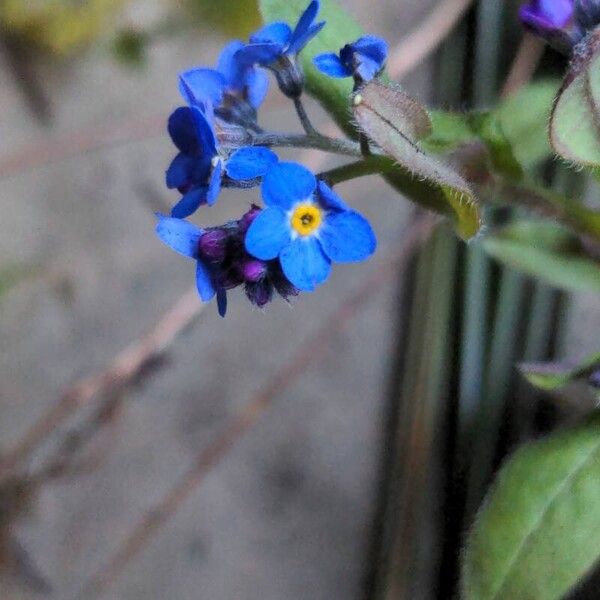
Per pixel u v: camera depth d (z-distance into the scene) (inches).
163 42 6.5
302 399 6.5
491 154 4.6
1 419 6.7
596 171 4.5
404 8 6.4
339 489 6.4
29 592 6.6
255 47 4.2
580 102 4.2
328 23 4.8
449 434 6.0
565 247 5.3
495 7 6.0
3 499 6.5
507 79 6.0
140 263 6.6
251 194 6.5
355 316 6.4
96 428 6.6
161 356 6.5
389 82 4.5
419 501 5.9
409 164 4.1
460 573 4.7
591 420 4.7
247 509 6.5
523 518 4.7
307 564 6.4
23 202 6.7
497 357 5.9
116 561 6.5
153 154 6.6
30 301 6.7
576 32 4.5
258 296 4.1
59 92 6.6
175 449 6.6
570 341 5.9
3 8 6.3
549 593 4.6
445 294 5.9
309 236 4.0
